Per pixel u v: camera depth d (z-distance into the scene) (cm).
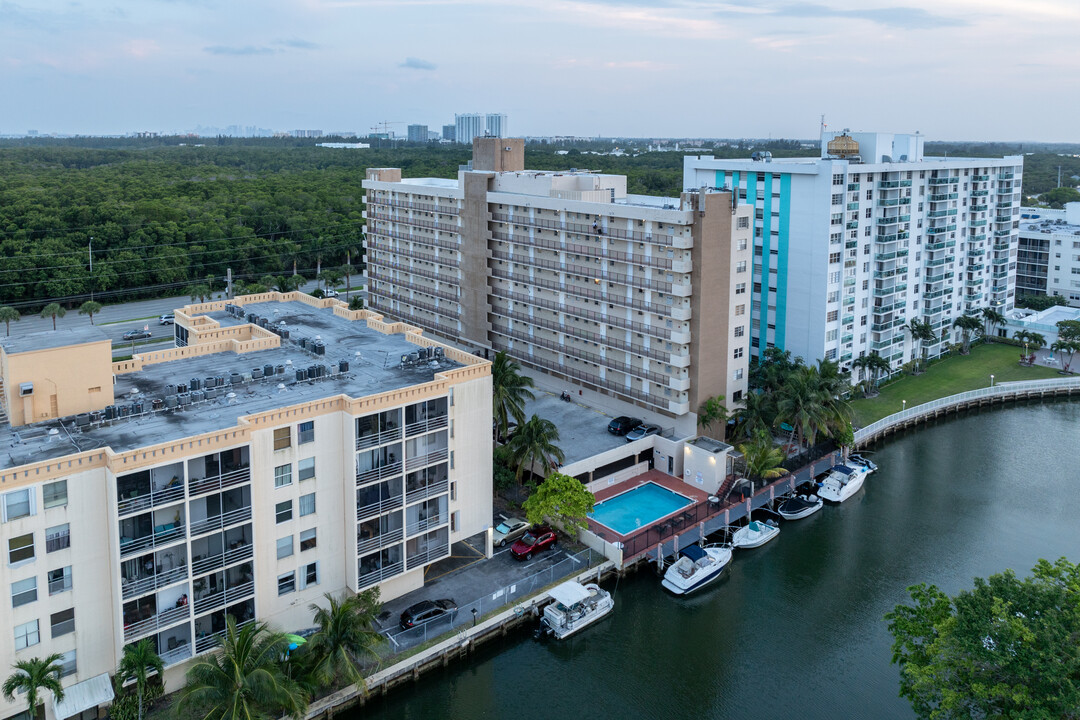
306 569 5706
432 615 5941
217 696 4503
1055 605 4338
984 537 7762
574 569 6775
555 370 10194
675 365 8575
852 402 10931
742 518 7962
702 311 8431
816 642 6200
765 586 6956
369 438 5712
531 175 10300
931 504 8481
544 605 6356
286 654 4972
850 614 6550
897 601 6712
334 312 8662
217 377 6175
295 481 5519
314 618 5372
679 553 7131
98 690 4828
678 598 6750
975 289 13575
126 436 5247
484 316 11200
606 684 5738
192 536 4988
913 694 4612
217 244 18075
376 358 7000
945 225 12325
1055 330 13400
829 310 10406
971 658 4231
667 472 8781
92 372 5616
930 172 11888
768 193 10631
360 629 5122
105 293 16338
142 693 4881
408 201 12531
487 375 6531
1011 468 9412
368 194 13512
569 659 6009
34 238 16950
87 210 18038
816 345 10431
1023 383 11688
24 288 15662
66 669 4844
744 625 6406
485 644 6019
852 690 5669
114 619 4941
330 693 5259
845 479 8694
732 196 8456
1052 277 15900
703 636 6275
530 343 10575
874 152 11056
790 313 10638
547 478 7256
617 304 9144
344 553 5897
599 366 9612
